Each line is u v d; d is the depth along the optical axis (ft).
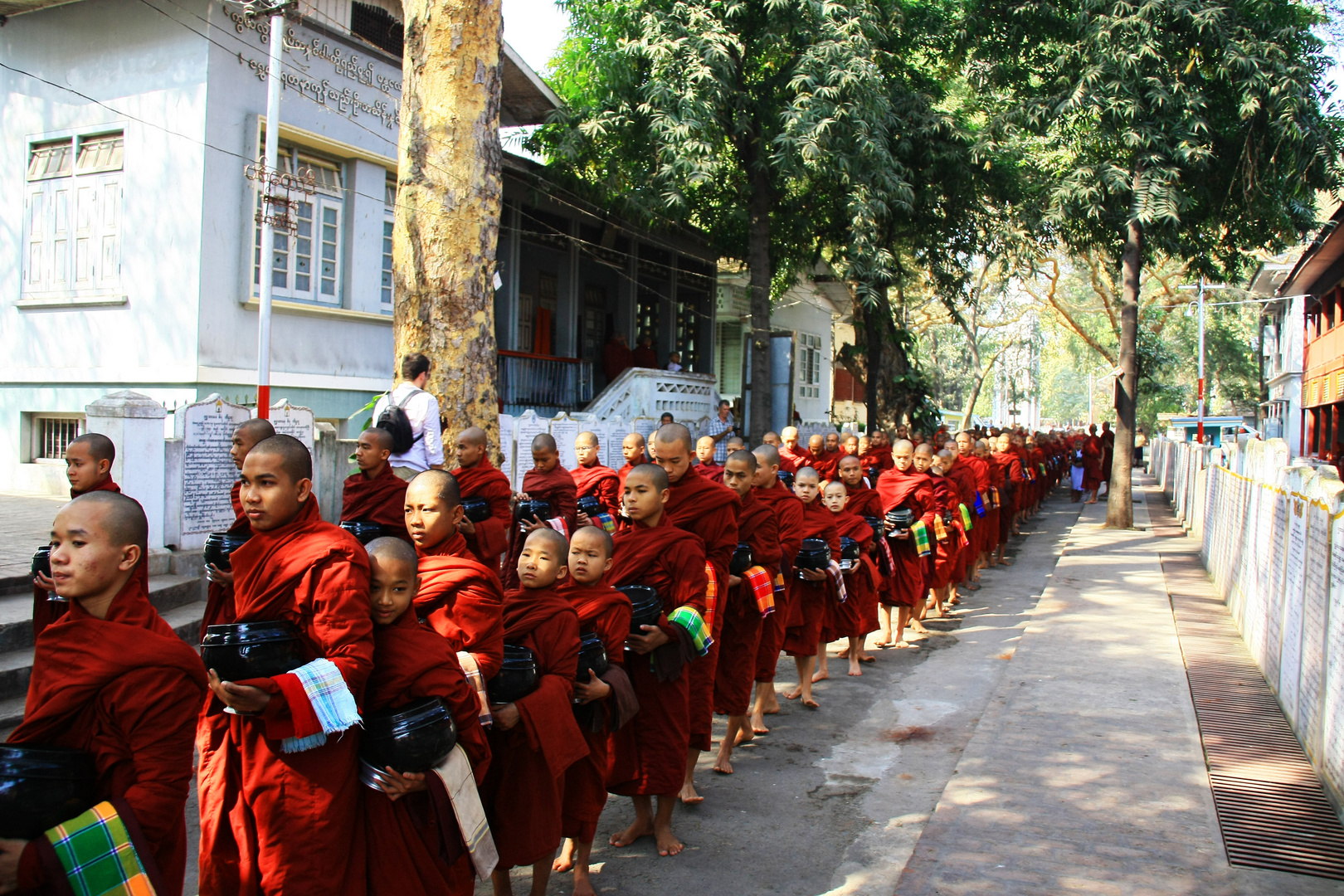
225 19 38.73
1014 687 22.90
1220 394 164.14
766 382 60.95
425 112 27.32
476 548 21.63
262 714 8.86
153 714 8.18
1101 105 51.24
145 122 39.50
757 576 18.52
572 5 55.88
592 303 74.69
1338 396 84.79
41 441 42.55
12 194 43.06
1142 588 36.60
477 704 10.40
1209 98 53.67
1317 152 51.55
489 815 12.09
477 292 27.84
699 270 81.25
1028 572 44.09
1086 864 13.78
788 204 65.62
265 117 40.52
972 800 16.19
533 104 58.90
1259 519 26.71
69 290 41.52
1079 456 83.56
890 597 29.07
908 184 55.77
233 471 28.99
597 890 13.83
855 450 39.22
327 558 9.37
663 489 15.94
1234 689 22.97
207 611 14.56
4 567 23.34
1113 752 18.45
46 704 8.04
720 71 52.34
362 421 45.88
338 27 43.83
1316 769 17.61
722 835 15.88
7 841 7.54
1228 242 60.95
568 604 12.63
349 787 9.37
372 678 9.64
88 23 40.81
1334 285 85.20
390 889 9.58
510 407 58.49
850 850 15.30
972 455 43.21
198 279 38.22
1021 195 65.31
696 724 16.53
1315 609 18.56
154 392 39.19
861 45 52.03
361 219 45.34
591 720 12.86
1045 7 56.54
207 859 9.82
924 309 116.78
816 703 23.22
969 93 75.36
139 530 8.63
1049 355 156.46
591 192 59.62
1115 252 61.11
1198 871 13.58
